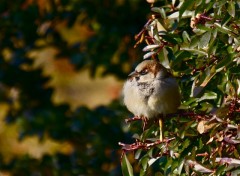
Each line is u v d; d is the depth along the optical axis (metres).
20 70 14.23
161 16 7.80
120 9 13.34
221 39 7.36
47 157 13.76
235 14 7.32
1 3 13.90
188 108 7.84
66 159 13.57
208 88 7.56
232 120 7.30
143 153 10.01
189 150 7.56
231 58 7.15
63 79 17.53
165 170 7.79
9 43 14.07
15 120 14.30
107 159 13.27
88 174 13.38
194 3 7.40
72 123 13.52
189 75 8.22
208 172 7.38
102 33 13.52
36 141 15.76
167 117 8.23
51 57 16.92
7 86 14.25
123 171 7.83
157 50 7.79
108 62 13.70
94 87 18.36
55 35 14.07
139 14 13.31
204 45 7.30
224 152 7.30
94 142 13.36
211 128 7.31
